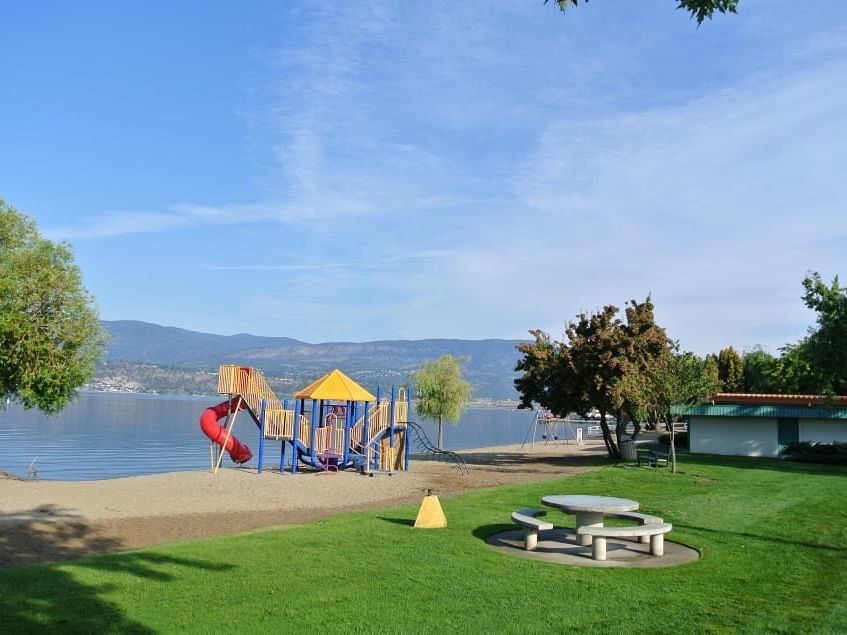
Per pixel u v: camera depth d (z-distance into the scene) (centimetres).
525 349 3866
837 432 3741
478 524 1427
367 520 1470
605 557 1123
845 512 1670
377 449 3319
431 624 771
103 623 732
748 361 6944
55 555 1239
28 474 3566
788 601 892
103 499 2034
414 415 5834
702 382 2788
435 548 1160
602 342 3331
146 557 1055
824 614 836
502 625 775
